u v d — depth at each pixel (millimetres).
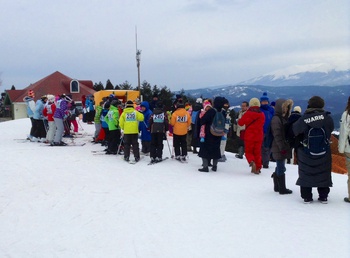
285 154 7402
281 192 7535
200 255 4684
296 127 6617
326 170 6586
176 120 11227
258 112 9539
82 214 6379
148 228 5676
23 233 5527
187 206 6781
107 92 21328
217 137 9852
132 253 4777
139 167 10516
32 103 15734
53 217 6234
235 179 9055
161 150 11344
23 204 6941
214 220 5992
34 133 15867
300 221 5887
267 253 4723
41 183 8547
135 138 11383
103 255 4734
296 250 4801
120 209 6637
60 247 5008
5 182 8594
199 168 10406
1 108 56188
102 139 14914
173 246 4980
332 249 4816
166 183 8625
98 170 10047
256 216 6160
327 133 6512
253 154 9719
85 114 25031
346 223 5766
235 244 5012
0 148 13875
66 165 10703
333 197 7277
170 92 43719
